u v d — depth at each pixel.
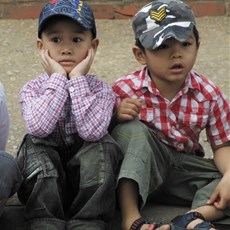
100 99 2.42
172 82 2.46
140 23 2.45
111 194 2.36
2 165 2.26
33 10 4.31
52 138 2.44
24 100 2.43
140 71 2.53
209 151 2.90
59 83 2.39
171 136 2.48
